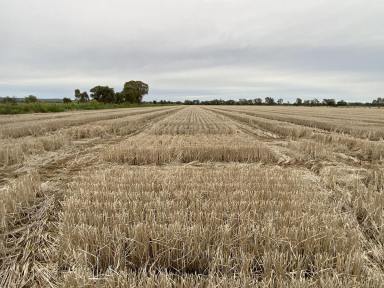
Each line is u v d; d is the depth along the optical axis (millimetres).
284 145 12891
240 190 4973
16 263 3307
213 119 28844
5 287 2961
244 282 2664
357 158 10320
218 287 2656
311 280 2727
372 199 4961
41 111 37750
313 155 10250
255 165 8758
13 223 4305
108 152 9266
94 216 3869
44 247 3627
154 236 3453
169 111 50375
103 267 3236
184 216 3881
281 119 28359
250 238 3510
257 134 17547
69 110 45906
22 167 8344
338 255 3055
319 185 6301
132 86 108125
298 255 3143
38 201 5273
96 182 5621
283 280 2760
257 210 4211
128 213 3992
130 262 3225
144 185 5305
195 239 3332
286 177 5996
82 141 13867
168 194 4836
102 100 88688
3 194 5008
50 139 11641
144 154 9141
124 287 2664
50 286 2904
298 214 4016
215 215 3920
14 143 10562
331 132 17625
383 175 6867
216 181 5668
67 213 4059
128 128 18703
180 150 9617
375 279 2807
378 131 15617
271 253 3158
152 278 2697
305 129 17031
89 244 3352
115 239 3449
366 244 3830
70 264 3150
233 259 3168
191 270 3244
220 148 9664
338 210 4688
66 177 7160
